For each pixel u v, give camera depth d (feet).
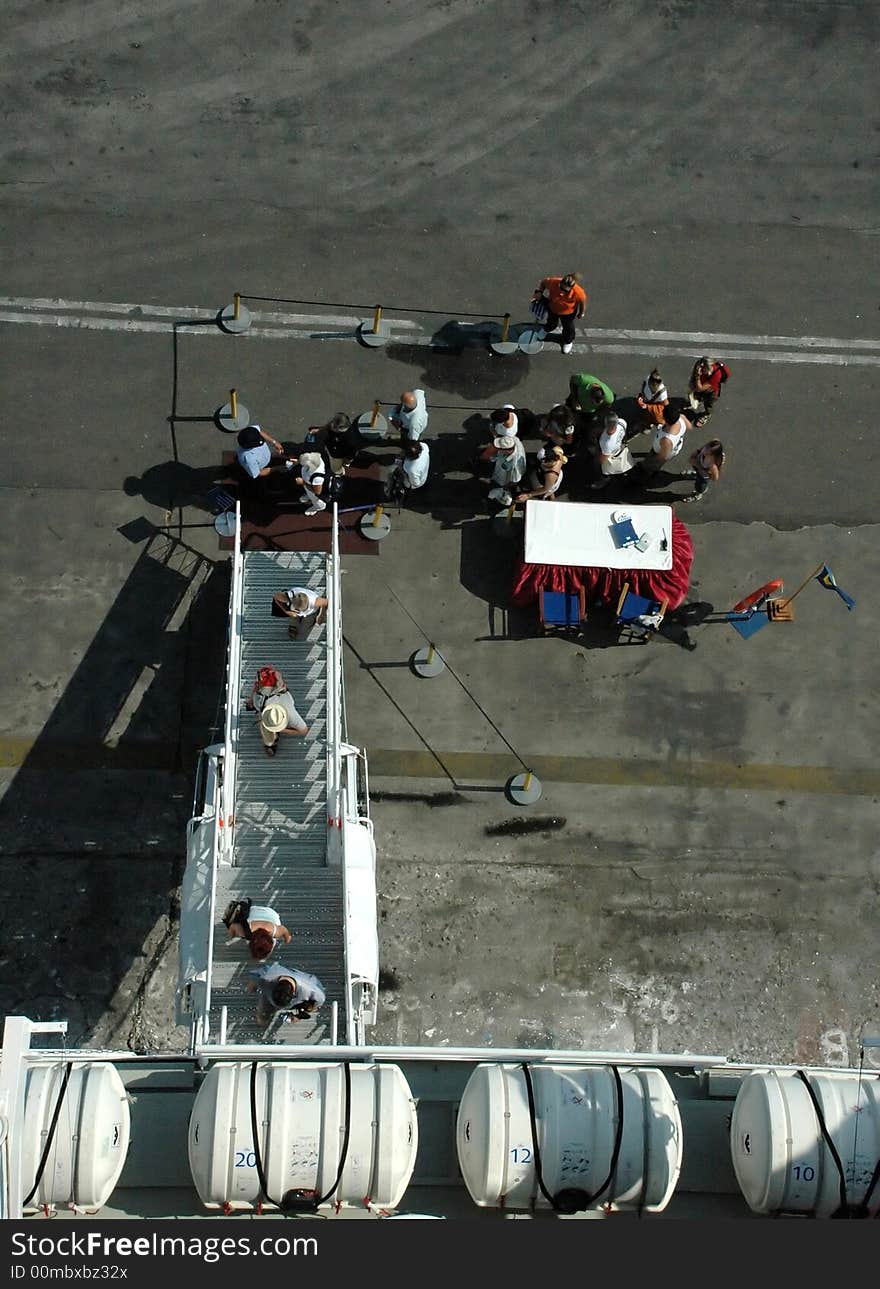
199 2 71.10
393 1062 39.14
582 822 61.67
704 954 59.98
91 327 66.39
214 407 65.87
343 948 49.14
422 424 62.49
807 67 73.26
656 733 63.26
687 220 70.38
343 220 69.00
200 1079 39.14
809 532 66.74
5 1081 34.78
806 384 68.59
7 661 61.98
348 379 66.90
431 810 61.36
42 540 63.67
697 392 65.57
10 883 58.75
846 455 67.87
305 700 56.65
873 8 73.87
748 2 73.31
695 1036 58.80
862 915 61.16
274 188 69.10
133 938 58.49
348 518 64.95
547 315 65.72
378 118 70.54
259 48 70.85
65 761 60.80
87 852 59.57
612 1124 36.24
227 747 53.01
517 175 70.38
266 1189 35.29
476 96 71.31
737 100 72.38
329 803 52.49
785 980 59.88
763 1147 36.11
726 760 63.16
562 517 62.44
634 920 60.23
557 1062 38.65
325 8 71.67
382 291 68.18
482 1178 36.06
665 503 66.64
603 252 69.62
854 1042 59.11
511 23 72.38
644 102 71.92
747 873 61.41
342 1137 35.32
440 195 69.77
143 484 64.75
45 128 68.85
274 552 60.39
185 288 67.36
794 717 63.98
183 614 63.26
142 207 68.23
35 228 67.46
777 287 69.87
